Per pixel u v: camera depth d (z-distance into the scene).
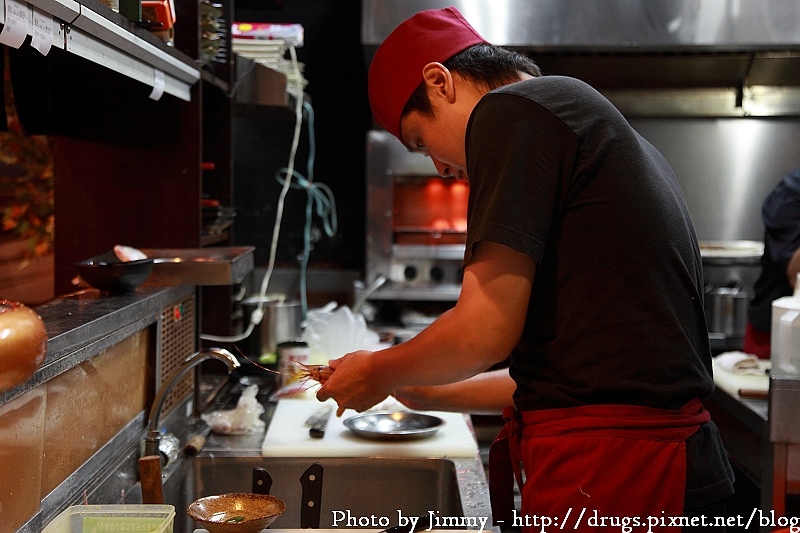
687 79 3.95
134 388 1.79
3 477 1.13
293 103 3.34
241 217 4.32
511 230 1.17
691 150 4.14
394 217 3.98
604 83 3.96
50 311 1.57
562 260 1.24
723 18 3.61
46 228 2.57
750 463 2.40
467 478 1.83
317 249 4.34
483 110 1.26
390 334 3.58
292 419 2.32
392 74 1.48
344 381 1.41
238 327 3.16
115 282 1.80
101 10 1.42
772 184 4.14
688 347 1.24
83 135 2.37
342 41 4.27
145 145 2.36
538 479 1.28
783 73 3.90
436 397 1.85
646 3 3.61
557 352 1.26
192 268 1.99
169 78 2.02
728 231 4.18
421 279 3.97
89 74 2.27
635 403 1.24
